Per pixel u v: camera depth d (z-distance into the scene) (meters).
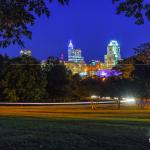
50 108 76.44
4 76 100.31
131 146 12.79
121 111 61.00
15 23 10.00
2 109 69.00
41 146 12.51
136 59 86.81
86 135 15.19
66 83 114.75
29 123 21.03
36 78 103.12
